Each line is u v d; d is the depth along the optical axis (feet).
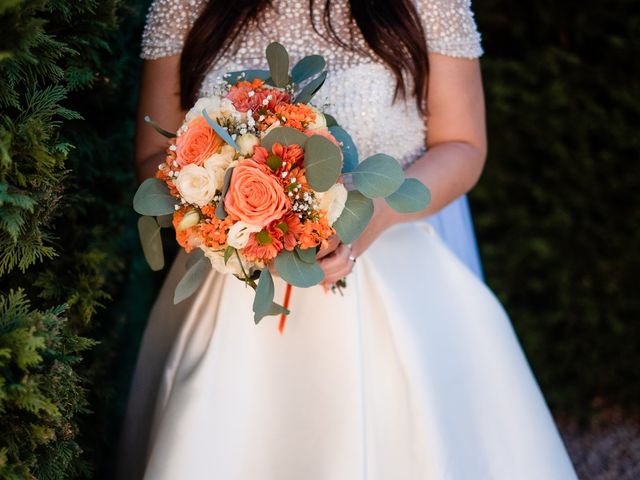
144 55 5.79
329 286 5.11
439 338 5.65
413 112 5.78
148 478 4.92
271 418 5.23
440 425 5.31
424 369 5.39
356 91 5.52
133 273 7.84
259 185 4.13
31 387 3.89
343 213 4.52
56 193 4.61
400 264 5.81
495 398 5.70
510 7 9.90
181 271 5.92
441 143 5.92
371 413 5.28
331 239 4.71
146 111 5.82
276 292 5.42
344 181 4.82
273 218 4.14
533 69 9.82
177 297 4.61
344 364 5.16
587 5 9.52
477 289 6.07
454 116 5.84
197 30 5.55
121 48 6.34
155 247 4.79
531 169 10.18
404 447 5.33
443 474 5.23
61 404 4.43
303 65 5.02
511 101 10.05
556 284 10.28
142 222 4.75
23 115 4.37
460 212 7.38
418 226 6.20
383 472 5.32
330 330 5.24
